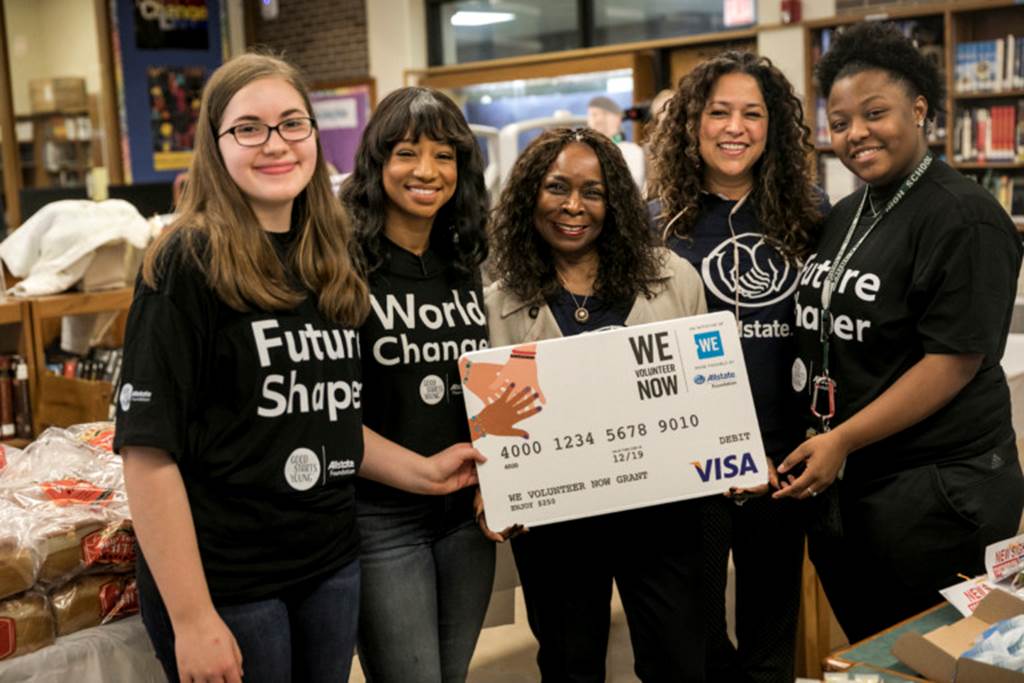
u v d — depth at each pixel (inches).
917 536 86.6
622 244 87.0
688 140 97.9
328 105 429.1
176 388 63.3
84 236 160.7
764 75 96.4
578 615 87.4
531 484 82.1
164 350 63.0
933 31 283.0
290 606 70.0
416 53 404.8
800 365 93.4
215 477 65.6
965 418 85.7
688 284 90.8
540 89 371.9
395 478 78.2
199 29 415.8
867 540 89.7
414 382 80.5
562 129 87.5
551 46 375.6
